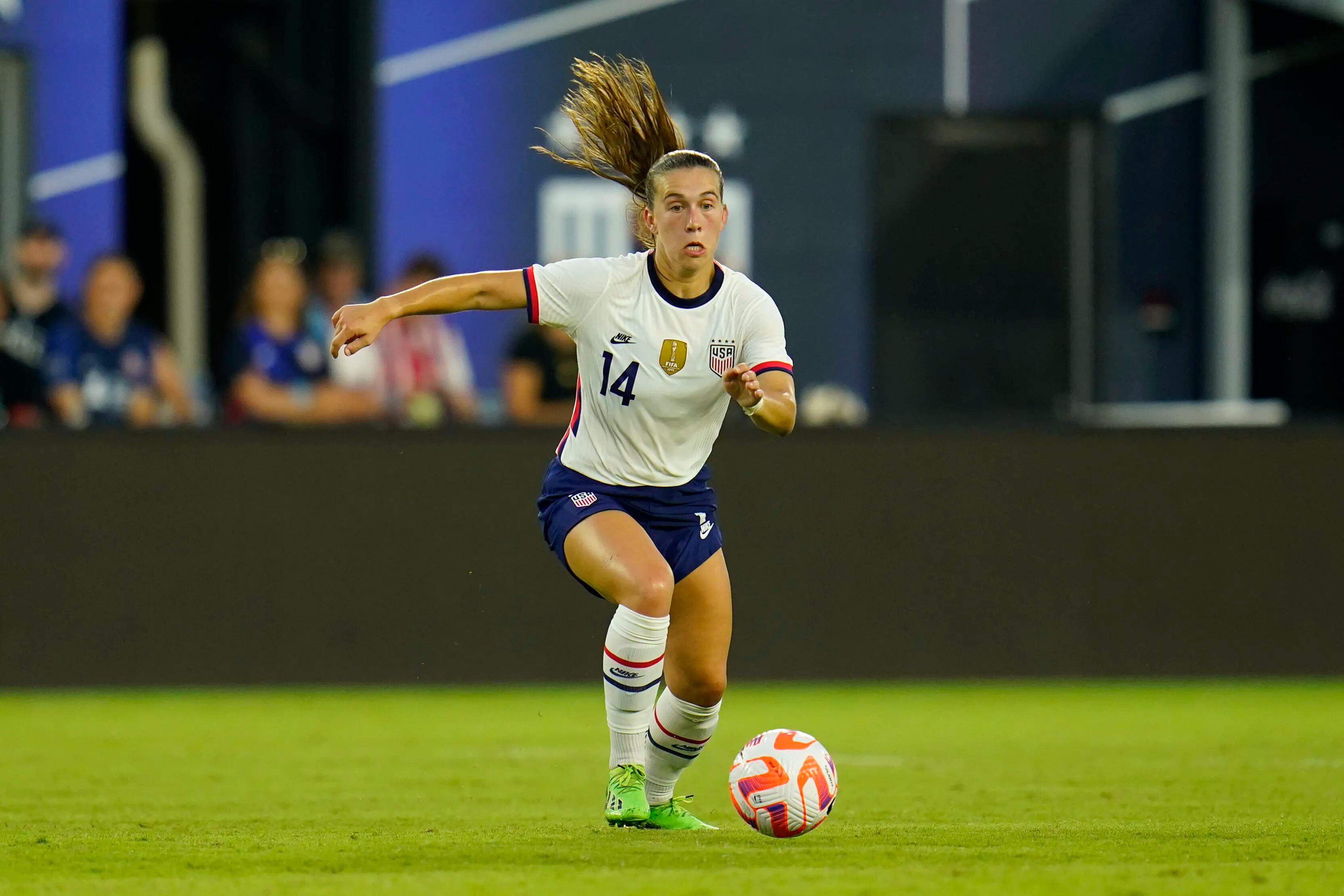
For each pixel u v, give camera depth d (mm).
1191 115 52469
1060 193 52500
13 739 26594
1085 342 52750
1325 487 34719
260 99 48969
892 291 52156
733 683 33781
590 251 50031
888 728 27844
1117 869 13188
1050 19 52000
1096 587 34406
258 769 22781
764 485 33875
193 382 47562
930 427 34250
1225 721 28844
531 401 37438
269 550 33312
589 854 14148
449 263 49688
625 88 17016
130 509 33031
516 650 33750
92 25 47594
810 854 14125
